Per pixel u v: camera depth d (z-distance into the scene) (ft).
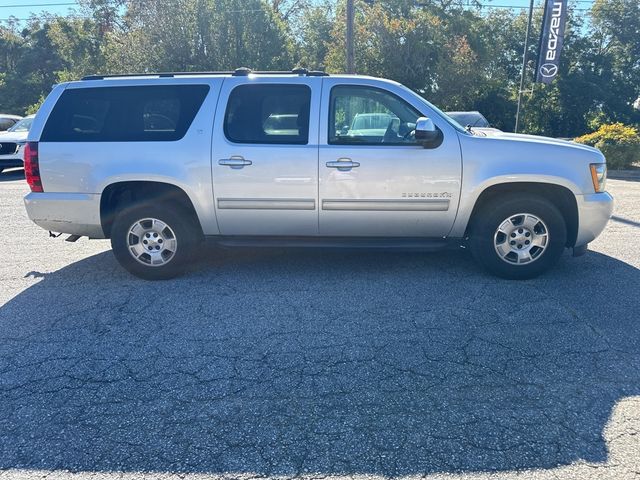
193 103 17.35
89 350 13.21
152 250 18.03
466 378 11.58
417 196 16.84
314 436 9.73
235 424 10.13
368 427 9.95
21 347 13.44
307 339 13.52
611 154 46.52
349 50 68.59
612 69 132.36
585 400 10.72
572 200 16.92
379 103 17.19
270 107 17.22
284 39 96.99
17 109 152.76
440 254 20.52
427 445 9.42
